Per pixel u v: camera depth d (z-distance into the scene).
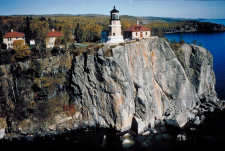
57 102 67.44
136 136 58.06
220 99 78.81
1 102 65.19
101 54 61.28
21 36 101.50
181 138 55.44
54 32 104.25
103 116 63.31
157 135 58.03
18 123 61.12
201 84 77.88
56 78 71.06
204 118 66.00
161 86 71.56
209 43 190.38
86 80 64.12
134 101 63.94
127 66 63.31
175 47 76.75
